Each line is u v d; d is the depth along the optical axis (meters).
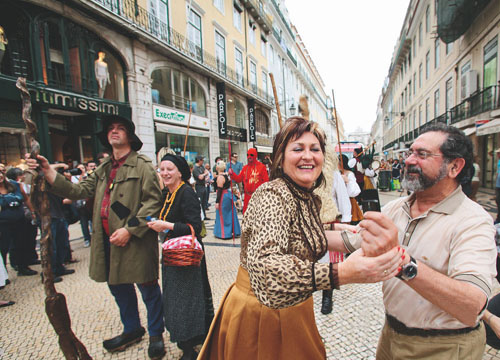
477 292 0.75
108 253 2.05
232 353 1.03
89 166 5.26
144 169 2.01
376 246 0.70
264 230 0.83
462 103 12.93
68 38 8.12
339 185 2.81
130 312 2.14
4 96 6.73
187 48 12.52
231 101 17.55
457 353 0.91
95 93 8.81
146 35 9.88
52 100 7.55
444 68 16.03
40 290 3.28
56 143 9.01
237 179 5.17
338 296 2.84
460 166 0.95
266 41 23.20
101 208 2.01
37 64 7.32
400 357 1.01
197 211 1.93
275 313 0.99
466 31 12.88
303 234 0.95
